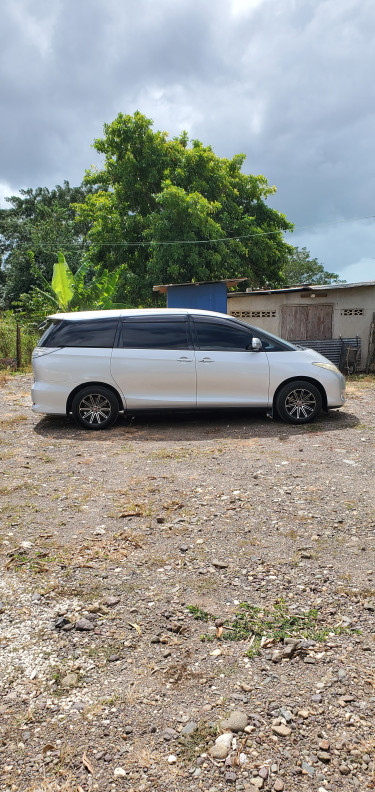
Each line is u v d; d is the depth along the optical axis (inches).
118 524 159.9
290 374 289.9
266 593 121.4
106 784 74.6
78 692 91.8
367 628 108.5
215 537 150.3
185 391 286.8
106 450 243.6
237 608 115.7
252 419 309.3
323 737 81.7
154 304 943.0
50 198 1619.1
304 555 138.7
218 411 292.5
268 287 997.8
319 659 99.4
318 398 293.1
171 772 76.3
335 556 138.3
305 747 80.0
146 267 924.6
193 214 820.6
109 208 986.7
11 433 278.7
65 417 318.3
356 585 124.2
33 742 81.7
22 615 114.2
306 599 118.9
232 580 127.3
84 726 84.6
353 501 175.0
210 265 873.5
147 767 77.2
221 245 858.8
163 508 171.8
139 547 144.9
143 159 940.6
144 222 919.0
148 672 96.6
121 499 180.2
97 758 78.7
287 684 93.1
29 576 130.1
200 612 114.3
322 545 144.4
